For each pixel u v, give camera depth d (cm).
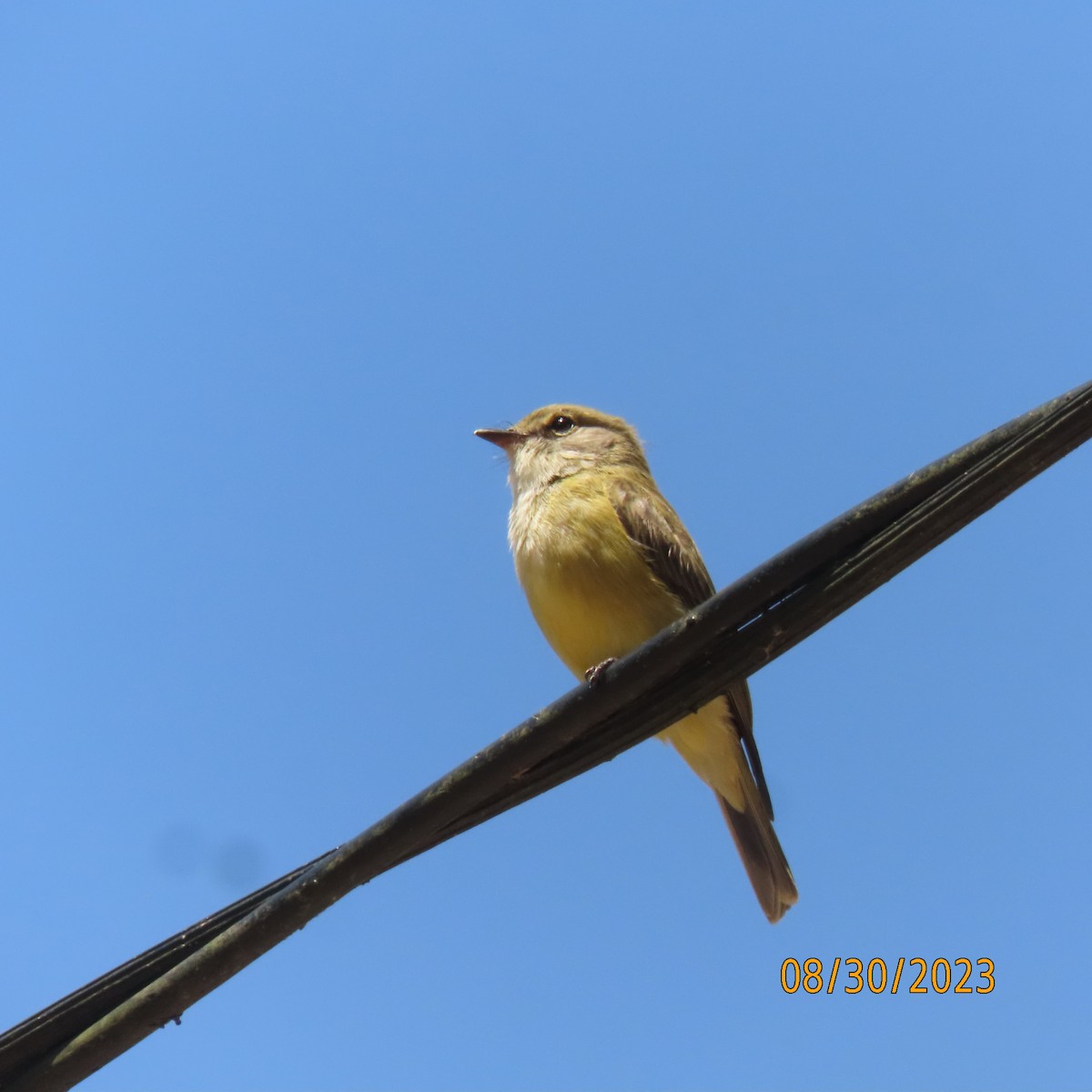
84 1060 954
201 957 948
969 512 858
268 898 968
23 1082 961
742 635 930
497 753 940
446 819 947
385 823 944
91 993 966
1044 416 830
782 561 894
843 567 894
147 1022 949
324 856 960
